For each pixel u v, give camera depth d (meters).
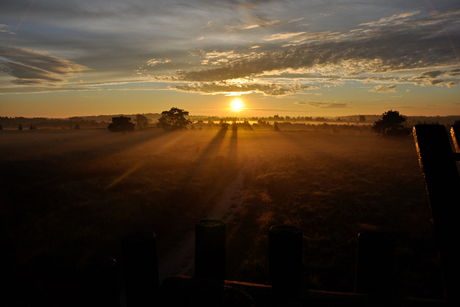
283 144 71.44
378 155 41.06
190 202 16.95
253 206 16.89
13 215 12.19
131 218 12.55
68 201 14.90
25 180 20.30
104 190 17.83
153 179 21.92
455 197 1.22
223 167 32.44
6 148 51.91
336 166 31.42
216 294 1.30
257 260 9.02
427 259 8.56
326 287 7.32
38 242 9.39
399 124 71.31
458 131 1.37
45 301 6.35
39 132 121.19
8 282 6.84
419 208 14.56
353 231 11.56
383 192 18.70
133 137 88.62
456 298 1.09
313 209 15.02
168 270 9.03
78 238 9.93
